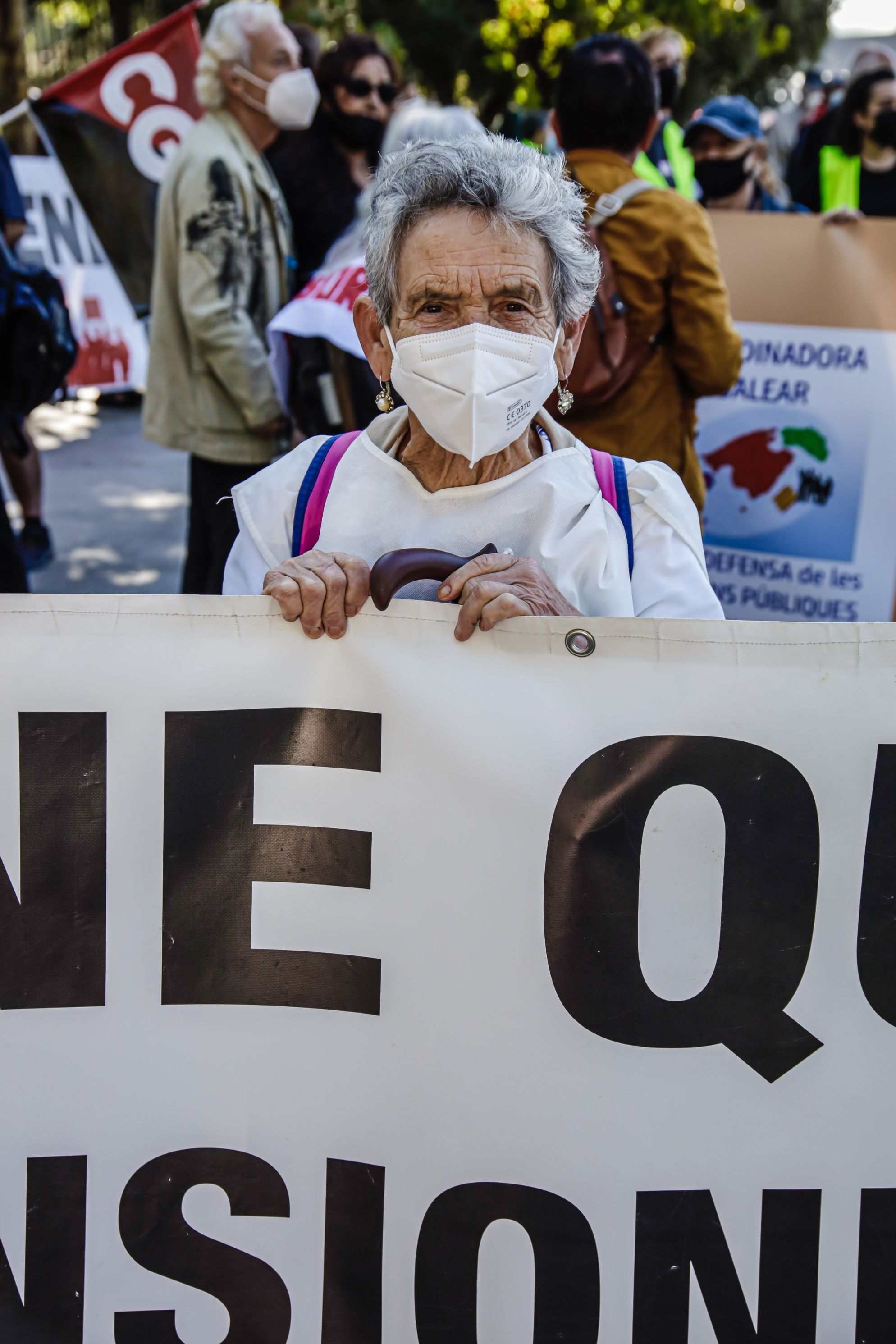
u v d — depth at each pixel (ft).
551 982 4.19
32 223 18.85
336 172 13.73
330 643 4.23
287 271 12.26
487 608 4.15
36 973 4.20
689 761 4.17
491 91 57.21
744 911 4.17
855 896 4.17
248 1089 4.24
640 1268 4.18
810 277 12.09
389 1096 4.22
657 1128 4.17
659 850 4.17
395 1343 4.23
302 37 15.88
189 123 17.80
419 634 4.22
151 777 4.22
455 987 4.21
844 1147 4.18
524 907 4.19
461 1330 4.22
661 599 4.93
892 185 17.63
